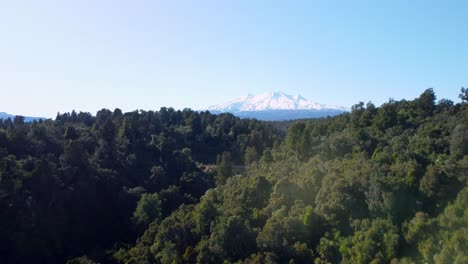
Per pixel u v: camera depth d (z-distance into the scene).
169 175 105.12
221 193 79.75
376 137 73.31
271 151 97.69
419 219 49.66
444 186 52.41
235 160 125.31
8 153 86.31
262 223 63.28
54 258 76.31
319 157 73.50
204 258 58.91
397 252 49.12
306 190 65.31
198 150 129.88
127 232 86.12
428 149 62.16
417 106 81.44
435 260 44.66
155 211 83.56
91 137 106.62
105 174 92.44
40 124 112.06
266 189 70.69
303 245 55.50
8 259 71.50
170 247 63.47
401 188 54.09
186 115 147.75
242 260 57.44
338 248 53.88
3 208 73.06
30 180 79.19
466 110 71.12
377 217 54.22
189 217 70.06
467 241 43.81
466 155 55.50
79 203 85.19
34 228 75.75
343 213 57.41
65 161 89.06
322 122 97.44
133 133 115.19
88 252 78.88
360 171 59.41
